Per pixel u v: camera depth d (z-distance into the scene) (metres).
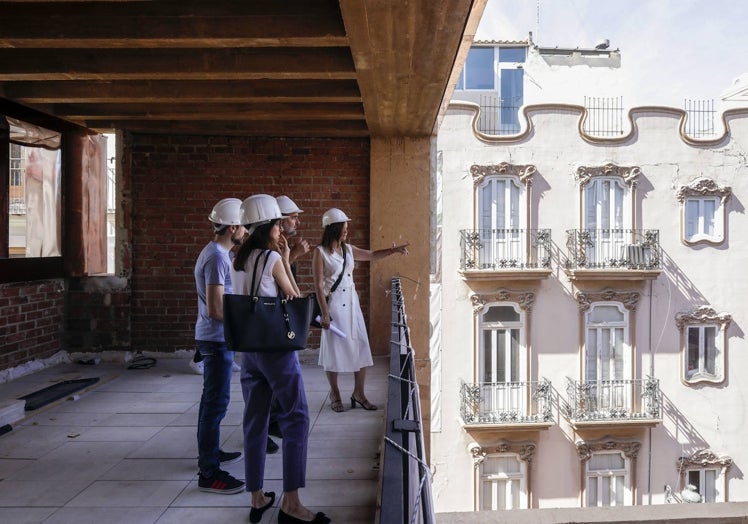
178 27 3.71
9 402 4.64
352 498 3.16
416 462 1.36
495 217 12.66
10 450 3.95
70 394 5.38
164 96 5.32
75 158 6.79
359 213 7.08
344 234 4.71
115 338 6.89
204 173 7.00
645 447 12.80
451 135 12.58
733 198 12.91
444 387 12.65
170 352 6.98
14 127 5.71
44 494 3.22
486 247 12.62
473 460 12.55
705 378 12.95
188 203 6.99
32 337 6.21
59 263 6.66
